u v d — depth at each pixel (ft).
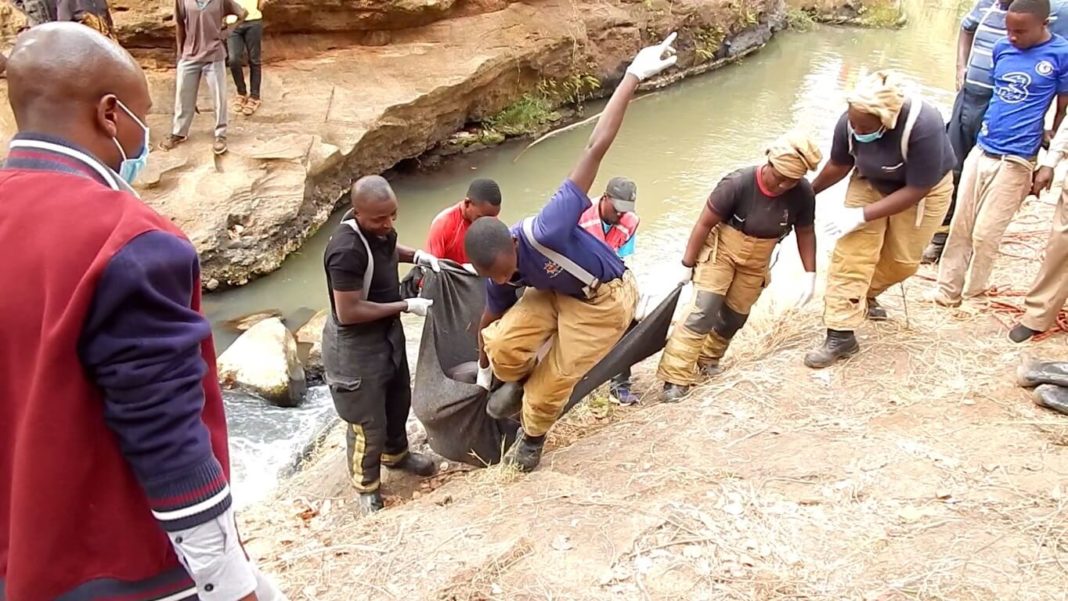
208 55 27.09
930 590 9.89
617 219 15.99
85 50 5.27
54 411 4.83
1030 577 10.02
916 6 75.36
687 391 16.38
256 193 27.32
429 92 34.50
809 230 15.20
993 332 16.38
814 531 11.14
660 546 11.01
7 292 4.85
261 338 21.47
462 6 39.75
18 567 5.10
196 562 5.31
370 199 12.33
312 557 11.81
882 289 16.38
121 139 5.55
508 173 35.58
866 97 13.42
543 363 13.14
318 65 34.47
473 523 12.06
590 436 14.76
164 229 5.03
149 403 4.91
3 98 29.27
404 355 14.70
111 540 5.24
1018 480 11.84
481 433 14.82
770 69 53.98
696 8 50.52
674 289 15.88
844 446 12.99
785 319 18.84
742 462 12.85
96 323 4.74
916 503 11.55
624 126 41.65
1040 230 22.20
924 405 14.05
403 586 10.81
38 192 5.00
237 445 18.76
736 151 38.63
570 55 43.09
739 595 10.09
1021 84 16.03
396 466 15.76
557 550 11.09
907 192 13.99
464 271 14.89
